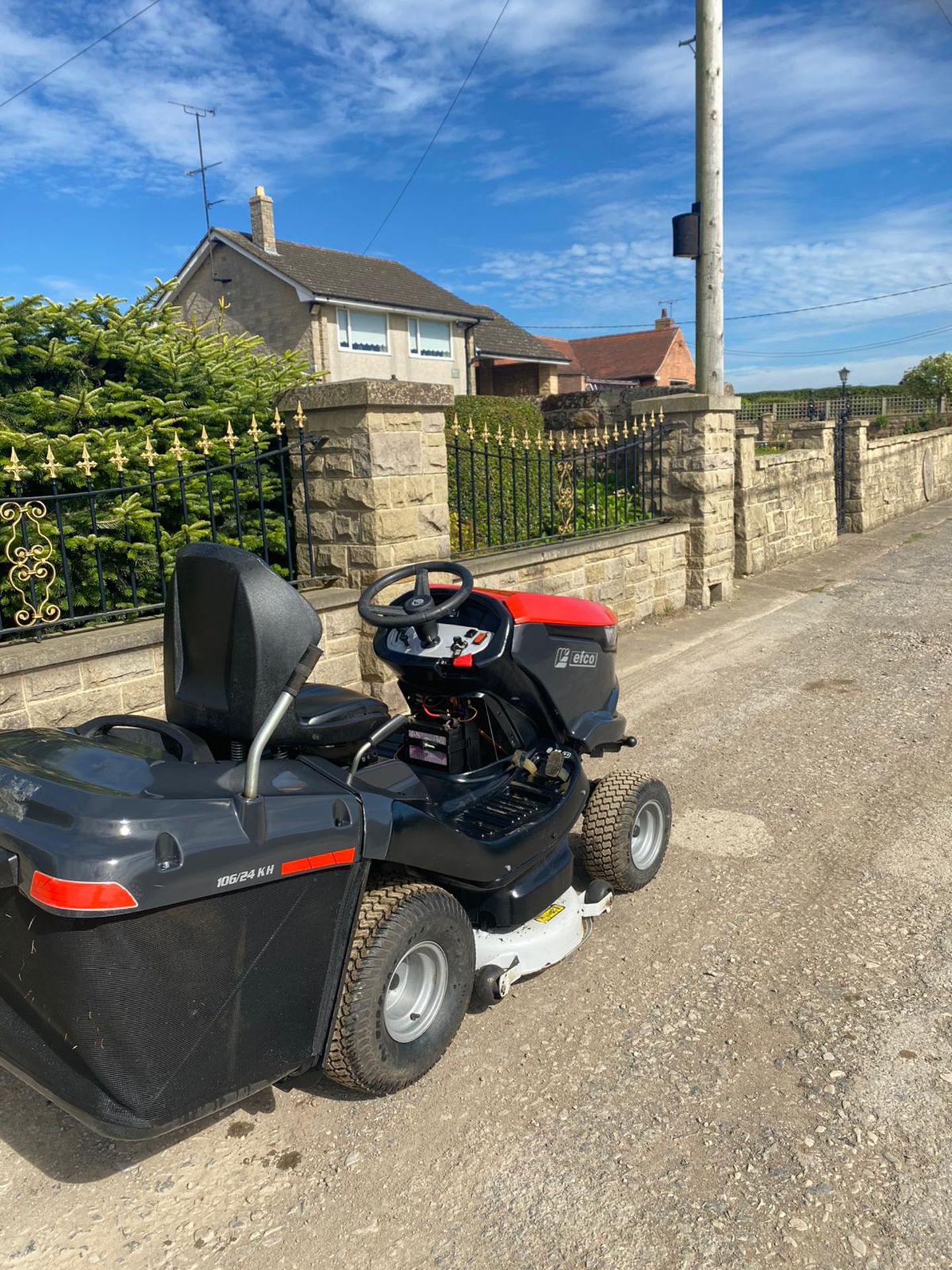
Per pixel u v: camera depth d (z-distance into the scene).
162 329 6.08
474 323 27.95
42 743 2.54
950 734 5.96
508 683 3.49
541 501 8.10
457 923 2.87
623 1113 2.74
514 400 15.62
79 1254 2.32
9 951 2.19
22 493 4.93
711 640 8.69
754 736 6.08
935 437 20.92
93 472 5.19
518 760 3.56
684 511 9.91
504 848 3.11
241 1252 2.31
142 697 4.84
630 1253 2.26
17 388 5.38
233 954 2.27
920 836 4.52
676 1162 2.55
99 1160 2.63
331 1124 2.74
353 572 5.94
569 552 7.83
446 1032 2.90
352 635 5.96
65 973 2.06
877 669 7.57
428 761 3.58
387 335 26.03
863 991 3.30
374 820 2.60
